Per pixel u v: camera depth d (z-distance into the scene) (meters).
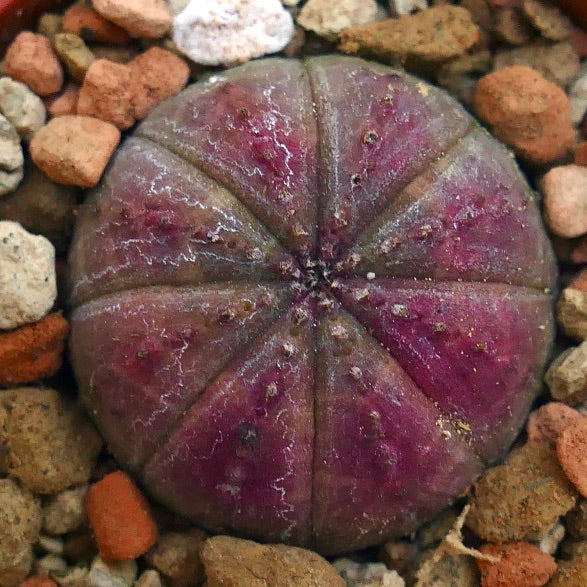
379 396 0.15
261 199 0.15
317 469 0.15
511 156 0.16
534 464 0.16
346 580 0.16
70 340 0.16
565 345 0.16
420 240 0.15
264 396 0.14
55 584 0.16
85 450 0.16
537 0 0.17
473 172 0.15
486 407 0.15
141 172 0.15
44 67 0.16
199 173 0.15
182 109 0.16
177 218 0.15
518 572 0.15
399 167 0.15
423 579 0.16
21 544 0.15
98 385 0.15
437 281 0.15
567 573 0.15
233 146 0.15
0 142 0.16
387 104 0.15
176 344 0.15
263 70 0.16
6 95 0.16
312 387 0.15
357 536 0.15
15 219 0.16
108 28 0.16
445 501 0.16
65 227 0.16
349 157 0.15
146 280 0.15
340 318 0.15
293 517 0.15
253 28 0.16
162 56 0.16
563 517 0.16
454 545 0.15
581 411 0.16
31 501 0.16
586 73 0.17
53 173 0.16
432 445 0.15
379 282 0.15
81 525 0.16
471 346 0.15
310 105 0.15
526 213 0.16
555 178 0.16
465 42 0.17
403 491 0.15
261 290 0.15
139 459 0.15
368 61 0.16
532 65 0.17
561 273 0.17
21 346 0.15
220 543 0.15
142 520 0.15
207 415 0.15
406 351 0.15
